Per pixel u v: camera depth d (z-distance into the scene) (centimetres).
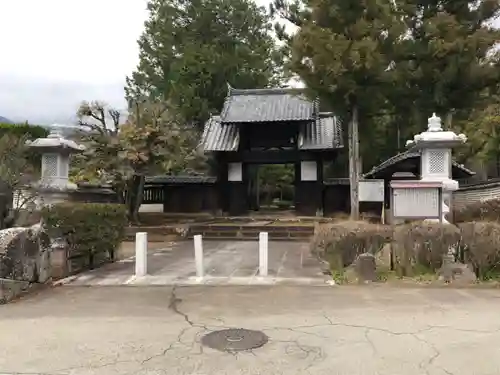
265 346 479
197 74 2842
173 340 503
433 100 1772
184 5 3161
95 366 432
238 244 1452
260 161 2127
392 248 848
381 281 794
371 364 428
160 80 3206
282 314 604
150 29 3275
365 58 1368
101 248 1018
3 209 1009
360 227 858
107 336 520
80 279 870
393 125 2452
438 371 410
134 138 1627
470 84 1686
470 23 1842
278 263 1035
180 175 2330
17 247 743
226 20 3089
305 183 2069
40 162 1412
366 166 2573
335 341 492
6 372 420
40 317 605
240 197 2148
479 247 785
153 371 418
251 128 2152
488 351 457
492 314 591
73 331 541
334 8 1461
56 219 879
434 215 923
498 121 1844
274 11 1806
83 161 1695
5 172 1056
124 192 1789
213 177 2250
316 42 1376
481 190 1639
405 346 474
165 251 1301
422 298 679
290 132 2139
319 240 891
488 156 1994
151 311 632
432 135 1115
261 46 3036
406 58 1659
